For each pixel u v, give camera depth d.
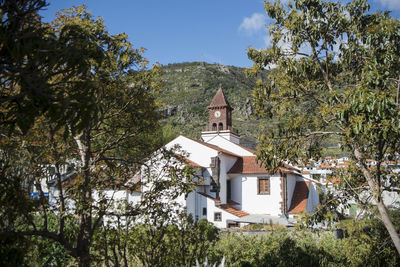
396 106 10.25
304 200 37.12
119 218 10.00
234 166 39.69
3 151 8.62
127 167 11.87
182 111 153.25
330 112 12.11
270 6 14.20
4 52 4.99
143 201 9.98
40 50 4.90
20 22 5.10
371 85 11.29
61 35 6.16
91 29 10.09
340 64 14.27
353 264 13.89
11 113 5.27
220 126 46.50
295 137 13.12
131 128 12.51
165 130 55.00
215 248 15.22
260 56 14.15
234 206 37.41
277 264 14.72
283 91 13.57
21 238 5.34
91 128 10.52
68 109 4.88
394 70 12.69
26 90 4.98
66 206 9.60
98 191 10.28
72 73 5.73
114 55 11.06
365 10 13.64
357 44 13.32
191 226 11.30
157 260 10.34
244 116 135.88
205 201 33.12
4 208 6.09
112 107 11.59
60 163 10.02
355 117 10.49
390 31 12.26
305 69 13.76
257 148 13.27
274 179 36.69
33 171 8.88
